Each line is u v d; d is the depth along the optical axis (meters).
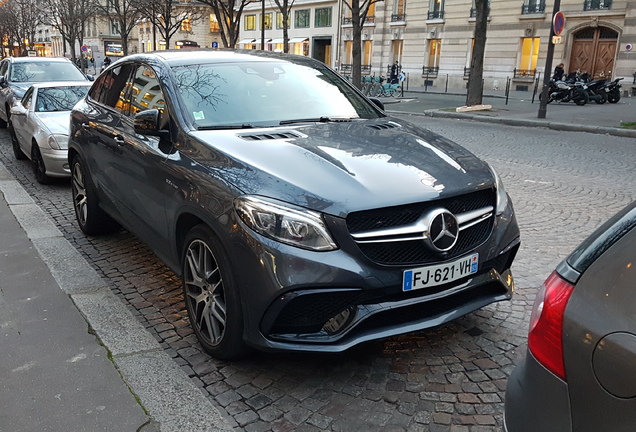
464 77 37.06
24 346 3.37
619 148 11.67
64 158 7.57
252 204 2.85
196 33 61.81
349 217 2.77
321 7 49.03
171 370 3.12
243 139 3.42
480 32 19.72
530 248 5.33
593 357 1.49
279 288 2.72
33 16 53.66
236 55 4.58
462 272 3.02
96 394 2.90
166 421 2.69
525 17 33.25
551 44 16.52
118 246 5.33
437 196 2.93
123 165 4.32
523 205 6.96
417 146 3.52
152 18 35.97
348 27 45.84
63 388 2.95
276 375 3.12
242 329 3.00
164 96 3.95
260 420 2.74
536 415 1.66
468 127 15.81
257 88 4.18
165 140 3.77
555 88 22.33
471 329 3.65
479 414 2.78
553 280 1.71
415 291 2.94
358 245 2.77
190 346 3.46
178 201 3.41
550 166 9.56
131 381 3.01
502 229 3.29
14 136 9.67
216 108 3.87
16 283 4.33
